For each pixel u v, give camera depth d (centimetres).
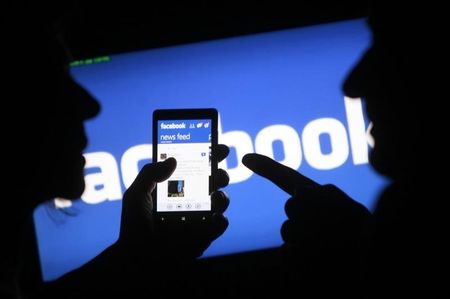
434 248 63
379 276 67
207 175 98
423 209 65
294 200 81
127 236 85
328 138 129
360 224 77
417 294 62
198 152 100
